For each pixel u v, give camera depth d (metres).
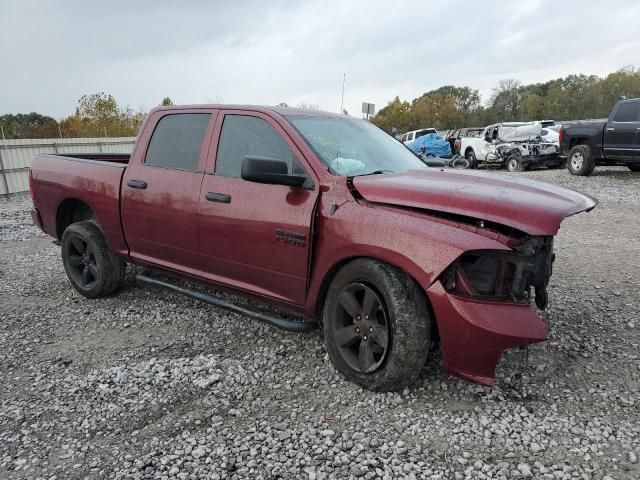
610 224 8.50
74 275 5.39
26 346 4.25
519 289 3.03
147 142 4.72
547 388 3.33
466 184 3.36
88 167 5.14
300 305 3.69
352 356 3.44
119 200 4.77
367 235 3.21
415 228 3.06
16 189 18.22
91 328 4.59
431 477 2.52
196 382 3.51
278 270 3.72
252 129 4.03
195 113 4.43
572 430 2.87
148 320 4.71
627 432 2.85
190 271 4.38
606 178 14.49
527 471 2.55
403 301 3.06
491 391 3.29
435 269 2.93
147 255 4.74
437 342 3.51
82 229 5.17
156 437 2.91
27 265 7.06
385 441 2.81
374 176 3.58
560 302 4.84
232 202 3.91
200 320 4.66
